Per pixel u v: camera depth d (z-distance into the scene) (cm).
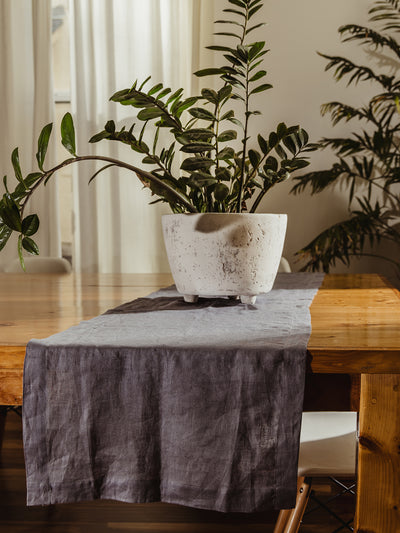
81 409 92
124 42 373
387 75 369
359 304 136
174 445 91
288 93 375
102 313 128
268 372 88
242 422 89
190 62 369
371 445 92
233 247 125
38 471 93
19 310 134
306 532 170
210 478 90
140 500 92
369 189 344
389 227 351
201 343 93
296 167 127
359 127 372
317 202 379
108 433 92
